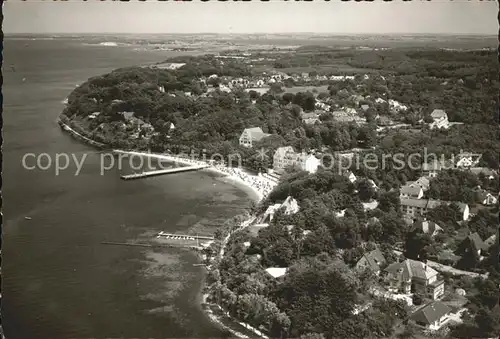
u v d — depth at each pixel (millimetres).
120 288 195125
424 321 163125
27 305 181750
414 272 184625
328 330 162750
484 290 178625
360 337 160125
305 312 167500
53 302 184250
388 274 187875
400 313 169250
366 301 173375
